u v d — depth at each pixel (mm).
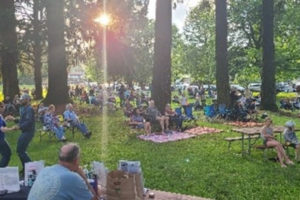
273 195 8242
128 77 48906
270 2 27547
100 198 5148
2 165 9234
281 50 35875
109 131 17531
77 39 30859
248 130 12430
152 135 16125
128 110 23172
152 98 18766
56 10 24891
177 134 16469
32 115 9398
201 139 15430
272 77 27656
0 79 38406
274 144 11227
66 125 15906
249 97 28781
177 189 8555
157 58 18609
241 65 43906
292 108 29938
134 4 34969
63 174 4078
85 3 30781
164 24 18453
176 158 11734
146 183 8984
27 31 27109
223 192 8398
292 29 36594
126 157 11891
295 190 8617
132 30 41250
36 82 39844
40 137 15211
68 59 31562
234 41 44844
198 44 51969
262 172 10109
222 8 23969
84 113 26000
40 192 4008
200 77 52406
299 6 36094
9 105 23531
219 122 20953
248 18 43219
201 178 9445
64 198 3963
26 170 5574
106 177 5258
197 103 29391
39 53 31312
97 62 42375
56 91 25062
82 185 4102
